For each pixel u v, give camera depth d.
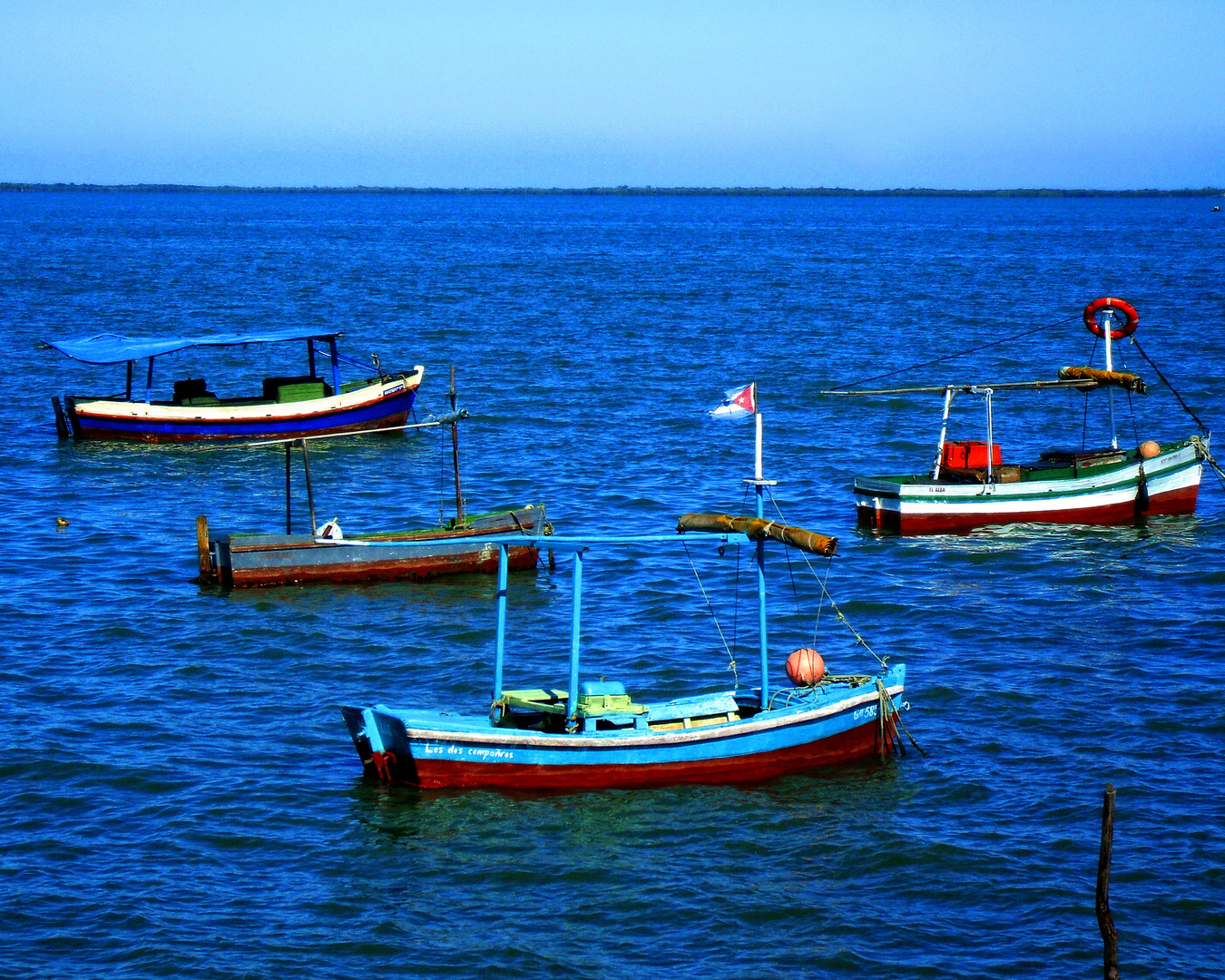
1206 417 94.25
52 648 49.78
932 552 62.97
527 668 48.47
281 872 34.47
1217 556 61.94
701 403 101.38
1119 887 33.78
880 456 83.81
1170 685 46.59
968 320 155.88
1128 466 67.19
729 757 39.53
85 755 40.66
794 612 54.75
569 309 169.62
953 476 67.75
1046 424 93.31
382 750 39.16
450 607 55.28
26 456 82.31
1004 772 40.22
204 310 164.25
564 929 32.25
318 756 41.03
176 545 63.56
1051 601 56.00
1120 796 38.47
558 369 117.88
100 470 79.06
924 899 33.50
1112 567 60.47
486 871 34.69
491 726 38.47
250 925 32.12
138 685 46.44
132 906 32.75
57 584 57.22
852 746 41.12
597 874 34.59
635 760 38.84
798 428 91.75
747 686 46.66
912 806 38.25
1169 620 53.47
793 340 138.00
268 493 74.12
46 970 30.14
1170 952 31.14
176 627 52.34
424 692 46.16
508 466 80.19
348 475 78.19
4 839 35.69
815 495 74.19
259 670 48.16
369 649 50.41
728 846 36.03
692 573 60.09
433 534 59.31
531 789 38.75
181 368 119.12
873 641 51.53
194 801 37.97
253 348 131.50
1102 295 185.88
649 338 139.88
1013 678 47.47
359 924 32.31
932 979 30.25
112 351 88.06
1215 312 158.88
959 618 53.97
